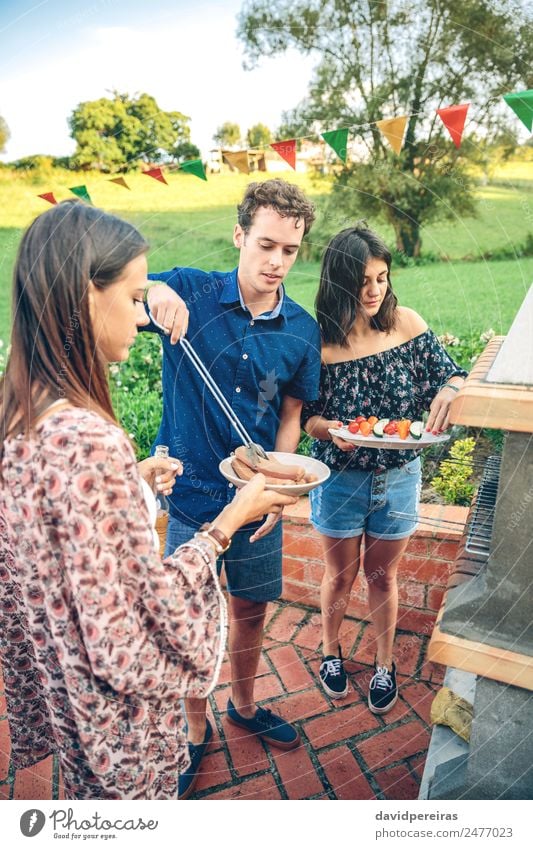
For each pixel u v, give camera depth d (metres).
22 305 0.92
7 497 0.91
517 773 1.37
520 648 1.19
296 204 1.48
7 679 1.22
